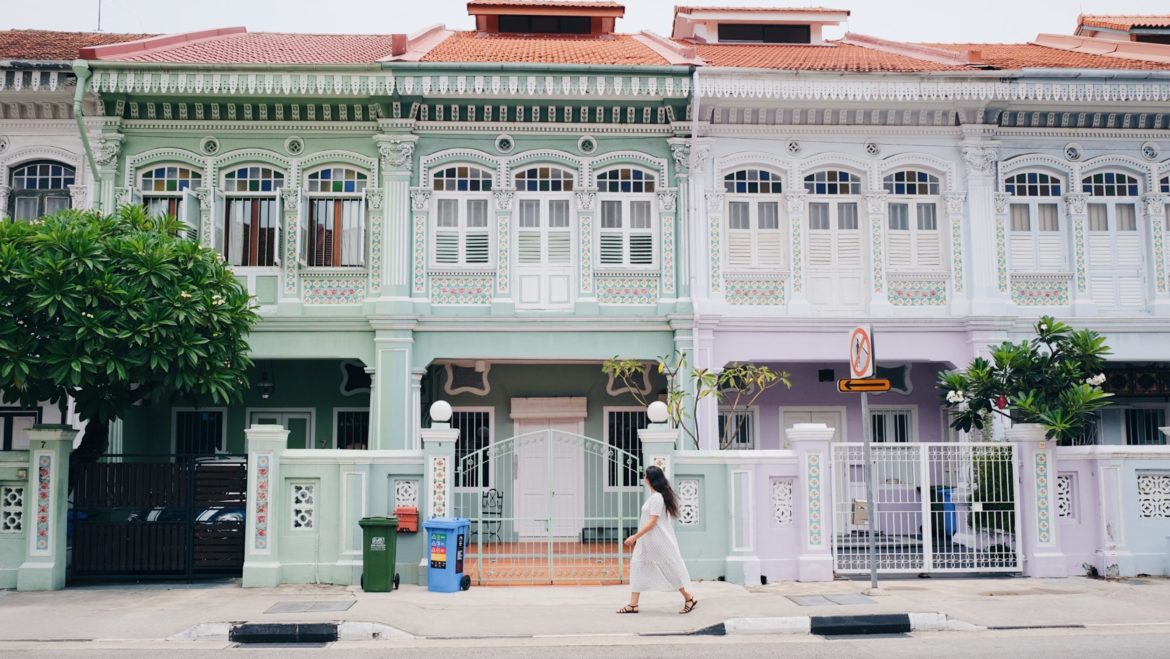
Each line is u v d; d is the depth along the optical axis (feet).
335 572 45.75
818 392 66.23
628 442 66.03
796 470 47.24
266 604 40.40
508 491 64.75
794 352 60.59
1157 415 66.03
